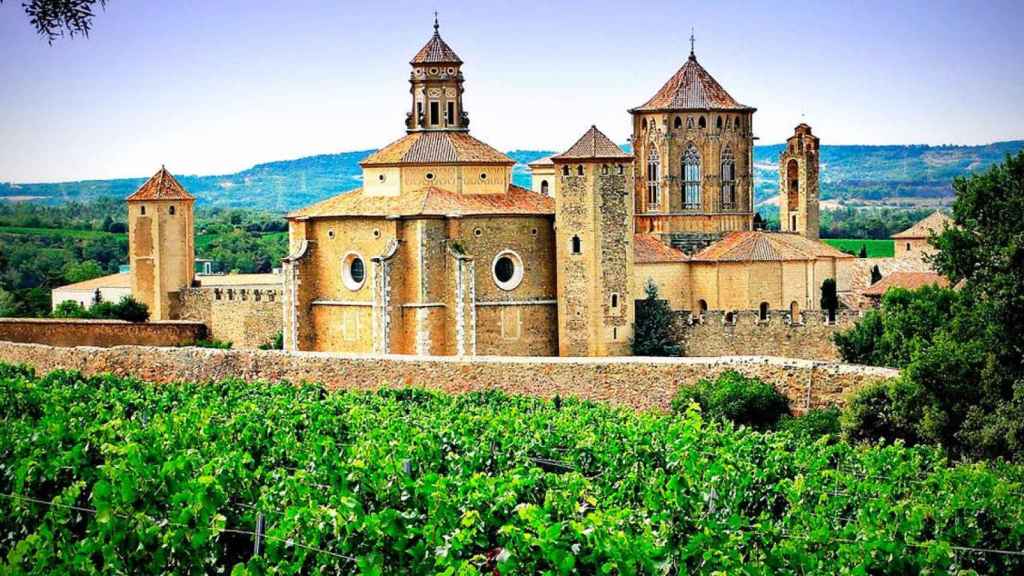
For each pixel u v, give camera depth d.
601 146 114.25
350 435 63.16
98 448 54.59
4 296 174.88
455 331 111.44
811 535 43.12
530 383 89.31
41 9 47.12
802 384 81.62
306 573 42.09
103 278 182.75
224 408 69.75
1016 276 78.06
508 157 119.56
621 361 87.19
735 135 142.88
